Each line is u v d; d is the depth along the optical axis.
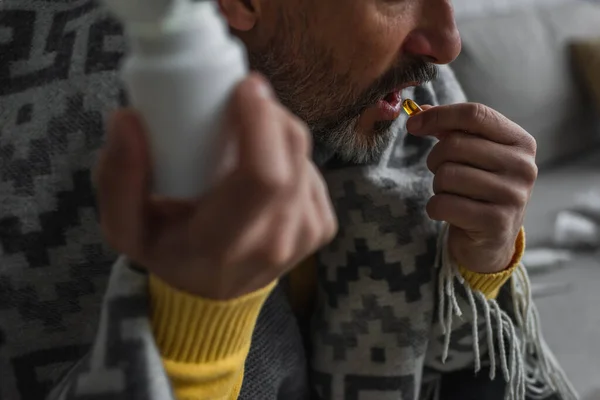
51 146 0.54
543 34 1.74
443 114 0.60
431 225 0.69
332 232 0.34
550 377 0.74
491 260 0.63
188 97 0.27
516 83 1.63
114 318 0.37
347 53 0.56
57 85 0.56
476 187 0.59
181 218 0.31
